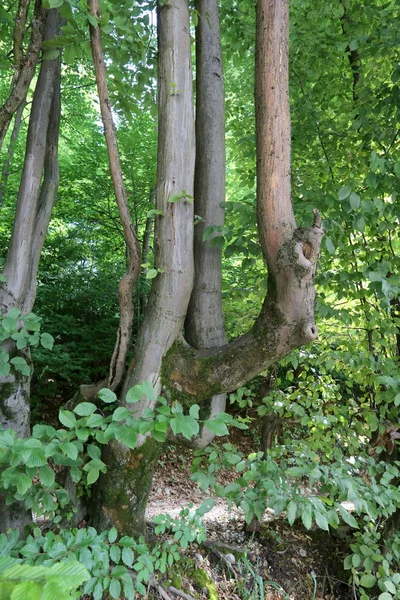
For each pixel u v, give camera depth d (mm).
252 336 2650
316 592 3531
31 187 3162
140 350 2836
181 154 2830
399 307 4016
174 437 2975
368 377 3641
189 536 2789
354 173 4117
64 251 7375
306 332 2436
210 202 3275
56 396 6320
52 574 820
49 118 3480
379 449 3469
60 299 6672
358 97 4105
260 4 2566
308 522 2553
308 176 4371
